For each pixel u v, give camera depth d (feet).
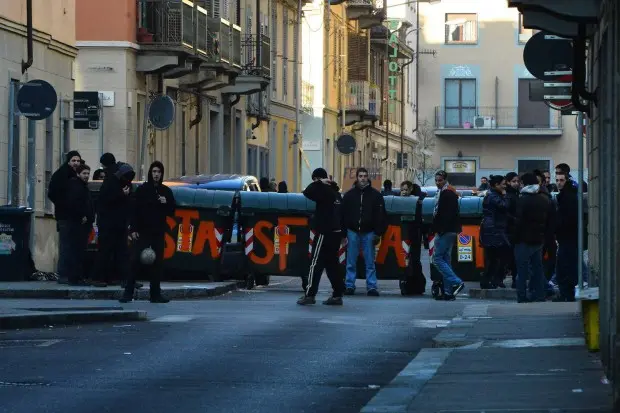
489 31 604.49
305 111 397.39
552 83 131.34
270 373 87.76
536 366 87.76
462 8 604.90
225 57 283.59
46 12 200.95
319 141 411.54
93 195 176.24
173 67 250.78
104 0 243.19
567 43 130.52
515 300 167.84
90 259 171.73
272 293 176.45
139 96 251.19
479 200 183.62
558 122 598.75
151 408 72.90
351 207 174.50
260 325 120.88
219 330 115.65
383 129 516.73
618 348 64.95
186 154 281.54
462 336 107.65
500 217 176.55
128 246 162.30
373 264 175.63
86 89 242.99
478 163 605.31
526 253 152.66
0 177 183.93
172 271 183.21
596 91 104.63
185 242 181.37
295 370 89.45
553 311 130.62
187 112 282.36
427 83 606.55
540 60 131.23
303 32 413.18
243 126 326.44
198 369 89.45
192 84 281.74
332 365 92.38
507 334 108.58
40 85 164.66
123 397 76.79
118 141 242.58
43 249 197.57
